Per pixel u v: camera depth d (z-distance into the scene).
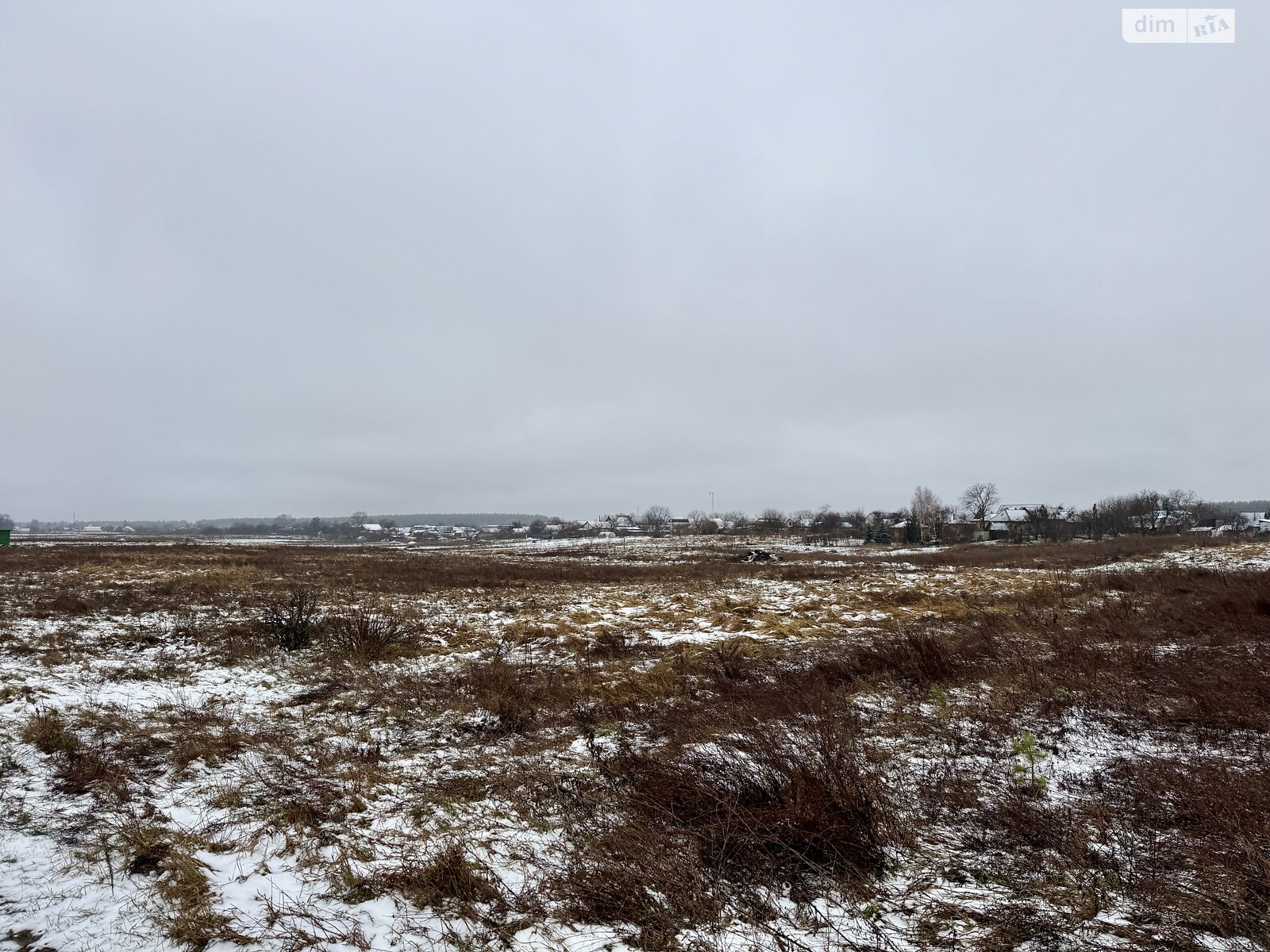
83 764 5.18
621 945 2.94
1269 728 5.51
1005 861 3.57
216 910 3.21
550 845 3.94
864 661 8.65
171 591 17.73
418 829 4.23
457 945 2.96
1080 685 7.07
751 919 3.09
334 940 2.97
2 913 3.14
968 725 6.07
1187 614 11.75
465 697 7.84
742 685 7.93
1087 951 2.72
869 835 3.71
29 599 15.70
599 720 6.82
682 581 25.33
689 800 4.18
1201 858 3.39
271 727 6.61
